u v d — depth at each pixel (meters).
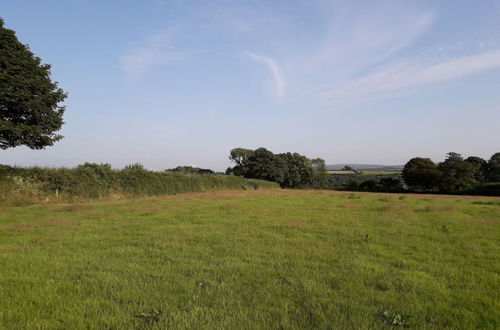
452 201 22.56
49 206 16.03
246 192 34.47
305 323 3.62
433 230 9.91
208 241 8.00
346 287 4.79
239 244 7.65
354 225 10.74
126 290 4.55
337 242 8.09
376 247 7.48
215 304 4.14
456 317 3.79
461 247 7.63
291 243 7.88
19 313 3.81
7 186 17.52
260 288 4.73
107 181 23.69
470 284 4.98
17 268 5.58
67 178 20.62
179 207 15.83
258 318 3.75
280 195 28.19
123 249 7.04
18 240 7.91
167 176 30.14
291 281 5.02
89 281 4.95
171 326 3.50
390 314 3.85
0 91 16.19
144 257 6.41
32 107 17.94
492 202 21.42
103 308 4.00
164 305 4.08
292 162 79.06
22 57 18.12
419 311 3.97
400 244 7.89
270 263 6.07
